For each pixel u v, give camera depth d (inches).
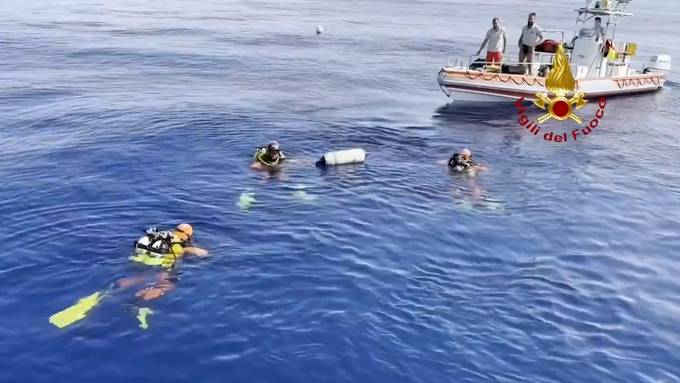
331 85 1114.1
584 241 508.1
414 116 910.4
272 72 1214.9
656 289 438.3
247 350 346.9
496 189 617.3
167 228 490.0
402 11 2578.7
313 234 491.5
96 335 353.7
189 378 324.2
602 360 355.3
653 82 1144.2
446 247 482.3
